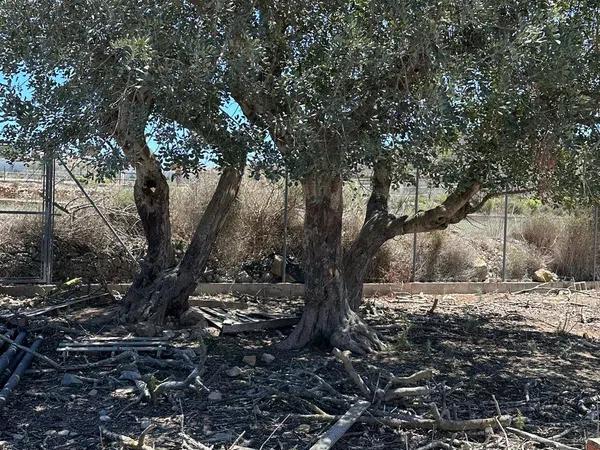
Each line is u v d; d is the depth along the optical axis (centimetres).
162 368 663
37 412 543
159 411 548
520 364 740
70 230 1089
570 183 686
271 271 1187
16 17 578
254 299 1080
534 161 689
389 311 1045
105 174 534
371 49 557
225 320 868
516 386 652
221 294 1105
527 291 1327
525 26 559
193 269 849
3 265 1045
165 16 561
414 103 568
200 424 520
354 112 595
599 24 647
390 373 611
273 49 632
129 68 496
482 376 679
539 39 557
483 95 582
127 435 494
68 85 555
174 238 1166
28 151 622
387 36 579
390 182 857
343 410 550
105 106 547
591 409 594
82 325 805
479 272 1369
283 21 655
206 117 597
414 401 563
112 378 619
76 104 546
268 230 1220
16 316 792
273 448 480
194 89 556
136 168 826
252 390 593
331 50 563
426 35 554
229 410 548
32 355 667
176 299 840
